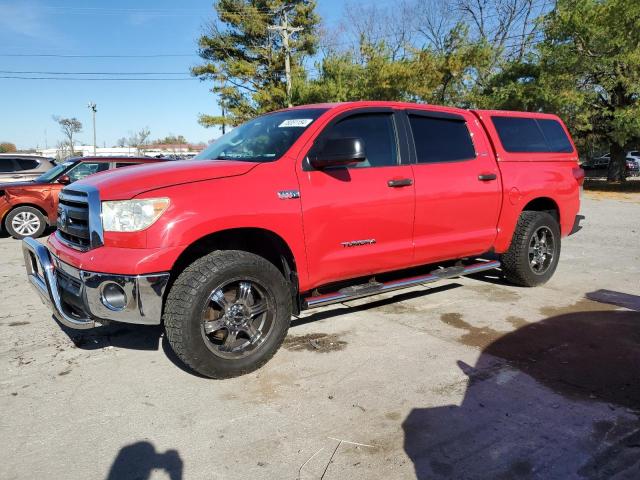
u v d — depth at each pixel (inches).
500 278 241.4
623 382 131.4
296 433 109.9
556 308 193.2
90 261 123.7
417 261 176.9
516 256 211.3
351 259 156.9
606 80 855.7
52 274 141.6
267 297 139.7
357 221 155.7
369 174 159.6
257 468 98.1
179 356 129.0
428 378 135.0
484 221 194.7
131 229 121.8
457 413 117.1
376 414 117.2
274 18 1285.7
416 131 177.2
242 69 1203.9
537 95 819.4
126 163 405.7
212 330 132.0
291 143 148.9
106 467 99.0
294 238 142.9
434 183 174.7
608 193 824.9
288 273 147.7
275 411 119.3
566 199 225.6
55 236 152.6
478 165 191.8
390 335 166.7
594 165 1424.7
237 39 1286.9
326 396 126.1
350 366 143.1
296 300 151.3
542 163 217.5
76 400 125.7
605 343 157.6
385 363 144.7
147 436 109.6
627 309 191.2
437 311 191.5
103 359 150.9
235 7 1247.5
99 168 399.2
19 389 131.9
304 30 1332.4
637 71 805.9
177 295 125.6
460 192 182.4
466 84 964.0
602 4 770.2
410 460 99.9
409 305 199.8
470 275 249.1
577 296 209.5
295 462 99.9
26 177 539.2
